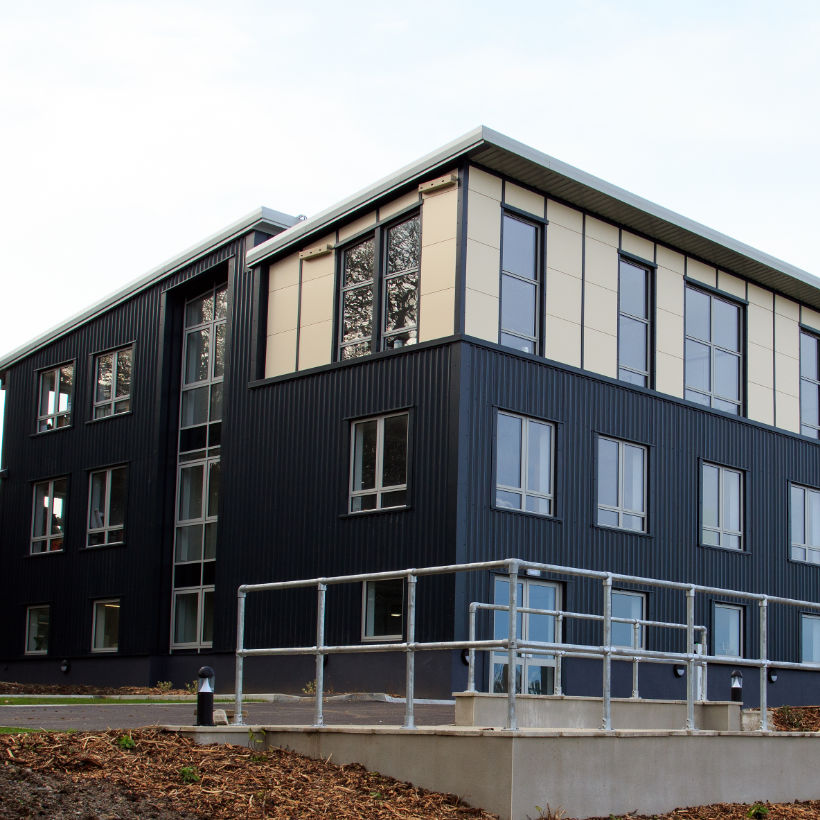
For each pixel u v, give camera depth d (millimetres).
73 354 30234
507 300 21062
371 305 22016
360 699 18391
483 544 19688
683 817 9867
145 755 9258
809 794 11453
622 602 22094
